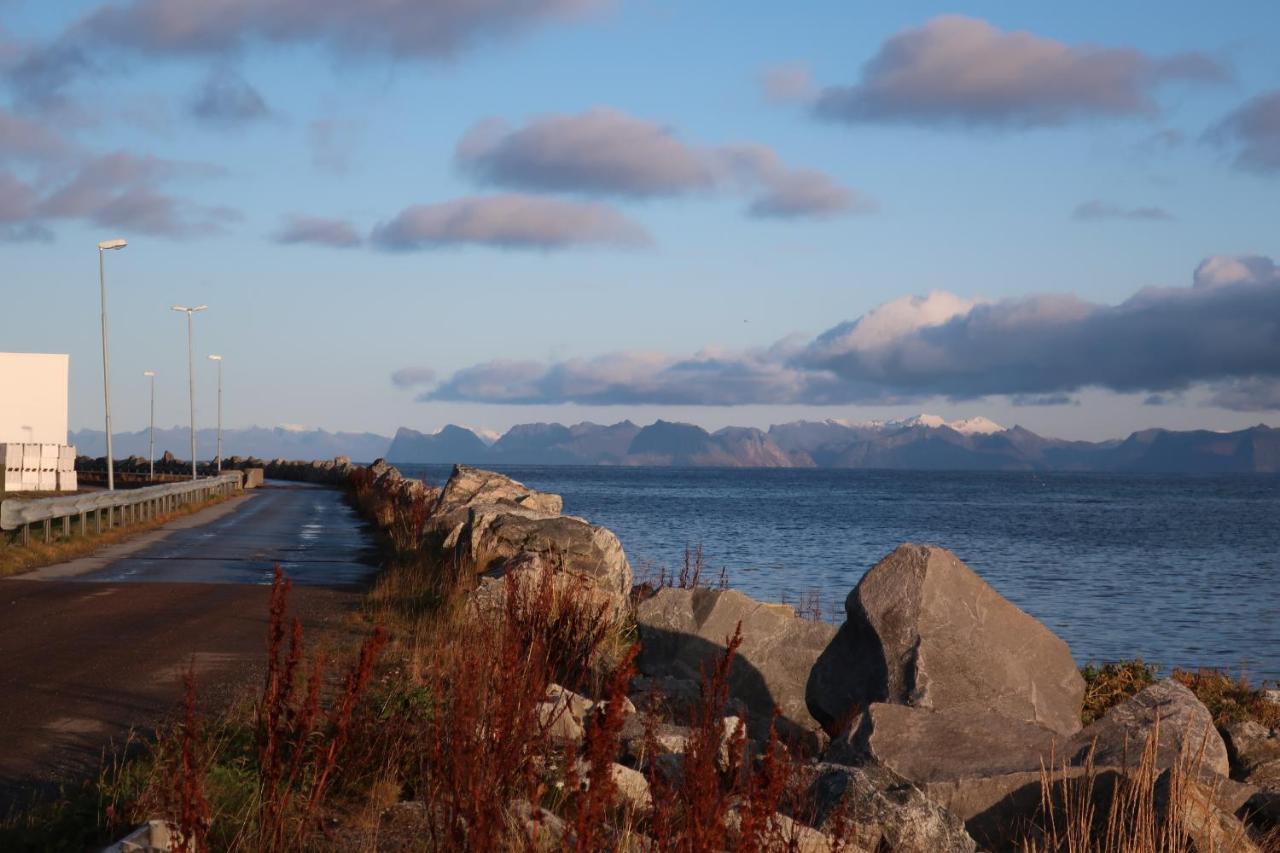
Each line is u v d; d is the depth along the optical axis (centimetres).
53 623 1501
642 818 648
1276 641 2584
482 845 512
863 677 1112
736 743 584
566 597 1273
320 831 626
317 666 634
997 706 1055
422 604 1598
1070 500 13825
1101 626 2825
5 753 816
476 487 2972
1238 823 762
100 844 601
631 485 18300
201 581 2047
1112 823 735
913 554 1133
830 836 671
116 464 11631
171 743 742
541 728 689
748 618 1406
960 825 759
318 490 6888
